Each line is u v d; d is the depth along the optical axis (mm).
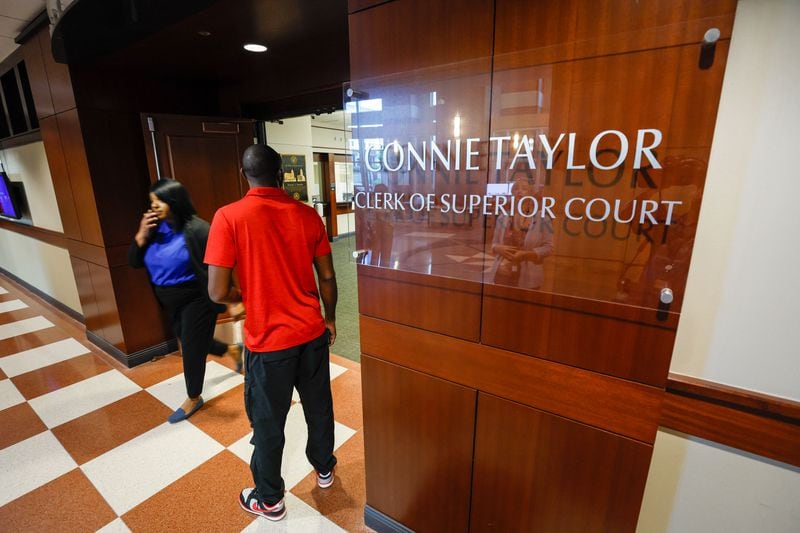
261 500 1627
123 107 2818
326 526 1632
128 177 2885
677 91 784
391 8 1101
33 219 4387
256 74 2943
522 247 1036
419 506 1477
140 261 2162
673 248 851
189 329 2211
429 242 1195
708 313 991
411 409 1390
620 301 935
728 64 865
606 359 987
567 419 1085
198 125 2996
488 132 1018
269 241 1396
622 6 802
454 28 1010
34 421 2322
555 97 912
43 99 2922
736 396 974
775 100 834
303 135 5824
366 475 1584
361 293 1399
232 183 3221
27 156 4043
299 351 1521
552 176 955
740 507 1057
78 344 3420
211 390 2666
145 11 1797
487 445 1251
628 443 1012
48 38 2674
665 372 919
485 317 1147
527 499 1220
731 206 916
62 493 1788
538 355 1084
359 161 1280
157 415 2379
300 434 2209
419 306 1271
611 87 845
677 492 1137
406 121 1149
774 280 900
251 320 1444
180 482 1853
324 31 2076
